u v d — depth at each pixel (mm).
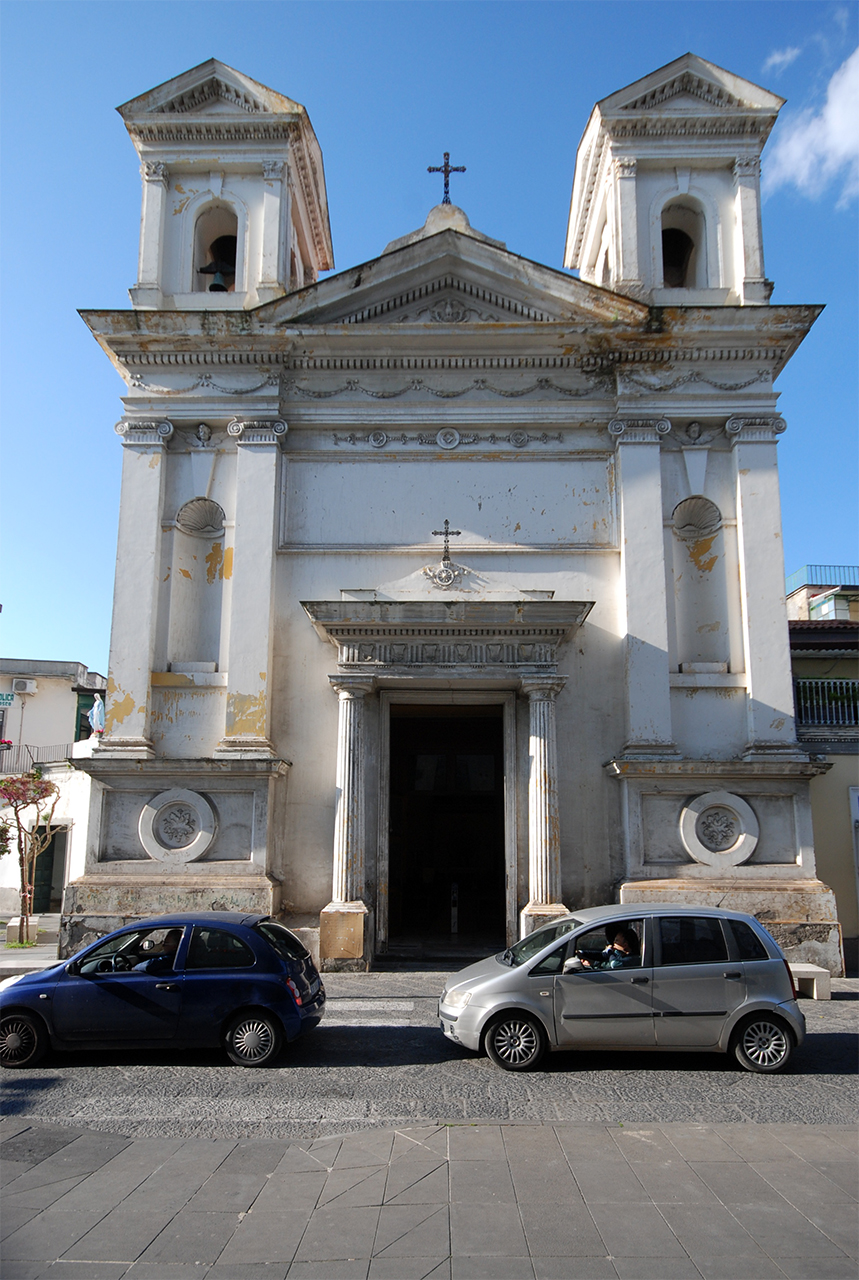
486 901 22969
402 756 22453
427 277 17906
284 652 16719
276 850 15906
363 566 17000
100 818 15648
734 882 15094
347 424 17375
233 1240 5414
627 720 15961
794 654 21438
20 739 38625
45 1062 9391
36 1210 5832
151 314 16984
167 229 18672
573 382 17453
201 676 16453
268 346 17266
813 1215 5742
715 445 17172
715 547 17094
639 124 18328
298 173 20422
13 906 27094
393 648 15766
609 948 9312
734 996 9094
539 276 17344
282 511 17203
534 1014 9070
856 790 17984
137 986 9336
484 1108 7859
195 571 17484
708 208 18391
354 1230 5535
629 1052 9781
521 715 16641
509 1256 5211
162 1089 8453
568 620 15391
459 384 17500
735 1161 6605
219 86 18781
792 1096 8227
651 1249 5289
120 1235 5484
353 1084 8602
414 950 16500
